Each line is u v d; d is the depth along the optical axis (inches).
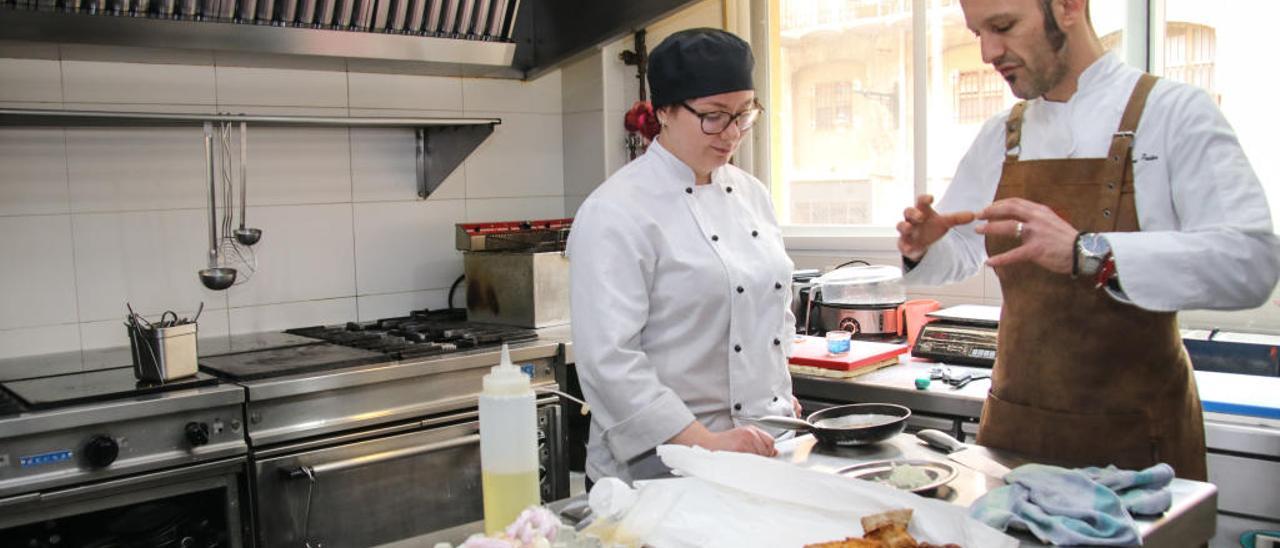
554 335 123.9
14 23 102.8
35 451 88.6
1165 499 51.4
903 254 70.1
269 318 130.7
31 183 114.0
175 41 111.6
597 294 69.0
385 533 108.0
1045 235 59.6
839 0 143.9
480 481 114.9
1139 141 65.2
